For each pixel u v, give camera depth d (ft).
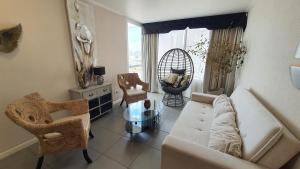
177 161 3.75
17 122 4.46
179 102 12.48
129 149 6.47
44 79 7.12
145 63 15.57
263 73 5.48
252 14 8.60
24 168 5.46
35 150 6.45
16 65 6.06
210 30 11.91
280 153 3.14
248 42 8.71
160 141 7.03
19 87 6.24
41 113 5.93
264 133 3.32
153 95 14.60
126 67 13.04
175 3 9.02
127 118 7.29
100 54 10.18
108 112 10.24
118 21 11.44
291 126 3.39
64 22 7.68
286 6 4.13
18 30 5.86
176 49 13.05
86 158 5.62
